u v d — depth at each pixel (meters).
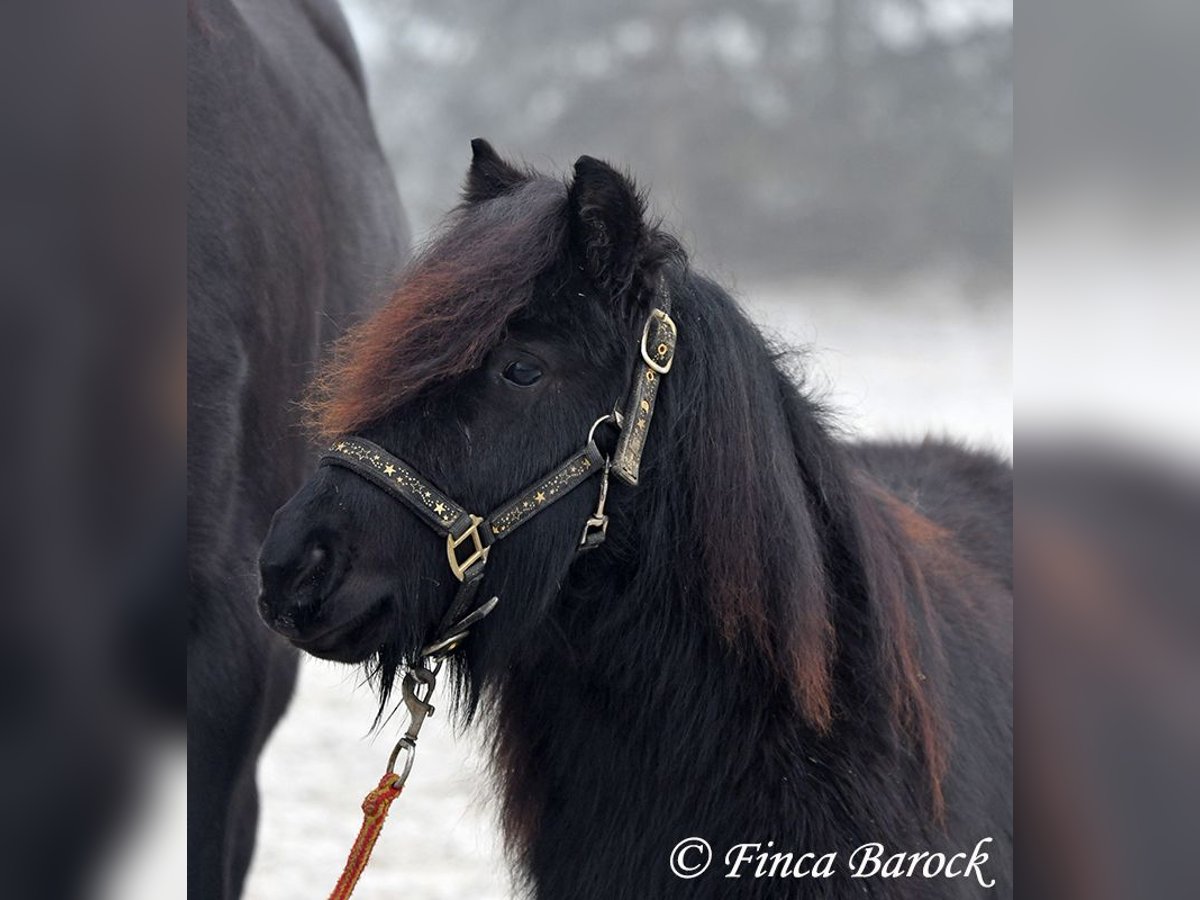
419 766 5.07
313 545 2.27
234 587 2.71
